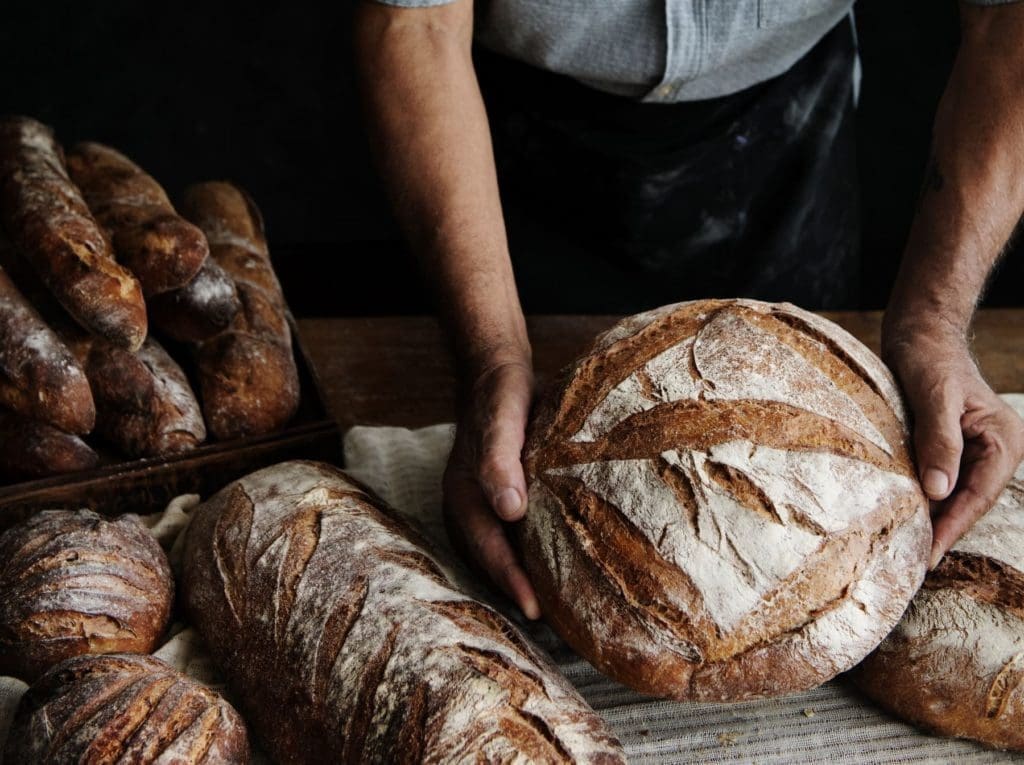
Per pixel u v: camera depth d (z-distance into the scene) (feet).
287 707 3.16
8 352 4.00
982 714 3.22
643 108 5.53
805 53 5.62
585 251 6.31
